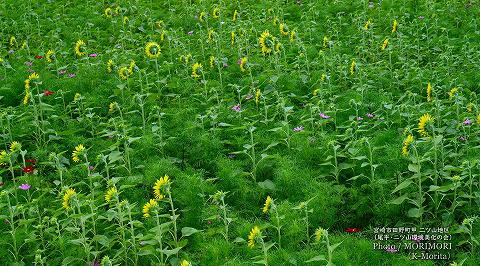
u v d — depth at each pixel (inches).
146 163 275.7
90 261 207.6
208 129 311.9
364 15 508.4
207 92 363.9
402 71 376.5
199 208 235.1
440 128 258.2
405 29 481.7
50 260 210.1
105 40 535.2
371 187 230.4
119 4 636.7
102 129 330.6
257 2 626.5
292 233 205.5
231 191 250.2
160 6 650.8
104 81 397.4
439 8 542.9
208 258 200.2
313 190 233.1
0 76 425.1
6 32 579.8
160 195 210.1
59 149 309.4
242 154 281.1
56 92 380.2
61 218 241.6
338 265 188.1
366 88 343.9
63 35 560.1
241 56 422.3
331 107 301.4
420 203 212.4
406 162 237.8
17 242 220.7
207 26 512.1
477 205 210.8
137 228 228.4
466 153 251.6
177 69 418.3
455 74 364.5
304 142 270.5
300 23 520.7
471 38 455.8
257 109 334.6
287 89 361.4
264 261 182.2
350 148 248.2
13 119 338.6
